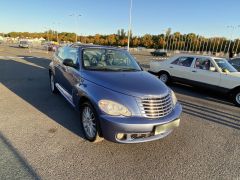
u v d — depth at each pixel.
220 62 8.01
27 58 18.70
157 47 87.12
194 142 3.92
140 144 3.67
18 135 3.73
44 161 3.02
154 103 3.24
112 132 3.13
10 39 96.44
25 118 4.50
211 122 5.06
